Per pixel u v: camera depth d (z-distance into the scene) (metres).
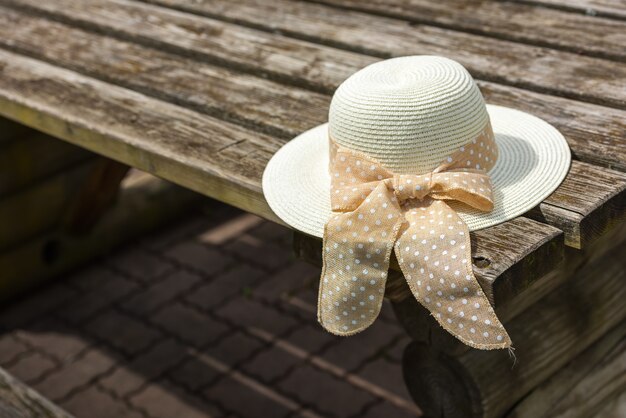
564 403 2.81
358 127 2.21
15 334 4.57
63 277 4.99
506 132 2.51
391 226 2.07
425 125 2.16
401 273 2.28
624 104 2.75
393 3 3.75
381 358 4.17
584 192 2.26
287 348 4.30
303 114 2.89
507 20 3.47
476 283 1.96
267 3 3.91
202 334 4.45
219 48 3.47
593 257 2.84
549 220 2.20
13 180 4.46
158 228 5.36
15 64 3.56
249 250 5.09
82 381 4.20
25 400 2.71
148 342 4.43
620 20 3.40
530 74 3.01
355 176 2.21
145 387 4.14
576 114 2.70
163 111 3.04
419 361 2.67
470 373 2.54
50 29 3.88
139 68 3.39
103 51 3.59
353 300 2.08
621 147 2.49
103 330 4.55
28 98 3.23
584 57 3.11
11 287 4.75
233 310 4.59
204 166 2.63
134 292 4.82
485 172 2.25
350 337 4.32
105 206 4.78
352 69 3.19
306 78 3.14
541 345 2.71
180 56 3.50
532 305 2.77
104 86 3.29
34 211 4.64
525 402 2.72
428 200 2.17
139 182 5.15
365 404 3.90
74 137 3.08
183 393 4.07
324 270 2.11
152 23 3.79
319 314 2.11
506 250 2.07
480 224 2.15
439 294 2.00
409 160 2.18
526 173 2.31
